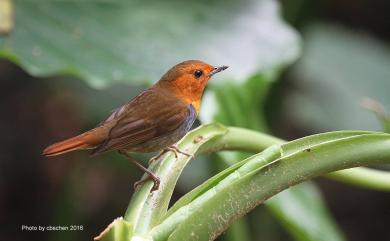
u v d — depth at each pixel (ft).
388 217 53.57
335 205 53.93
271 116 36.99
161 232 13.24
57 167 46.62
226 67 25.44
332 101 43.19
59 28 26.73
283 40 28.94
